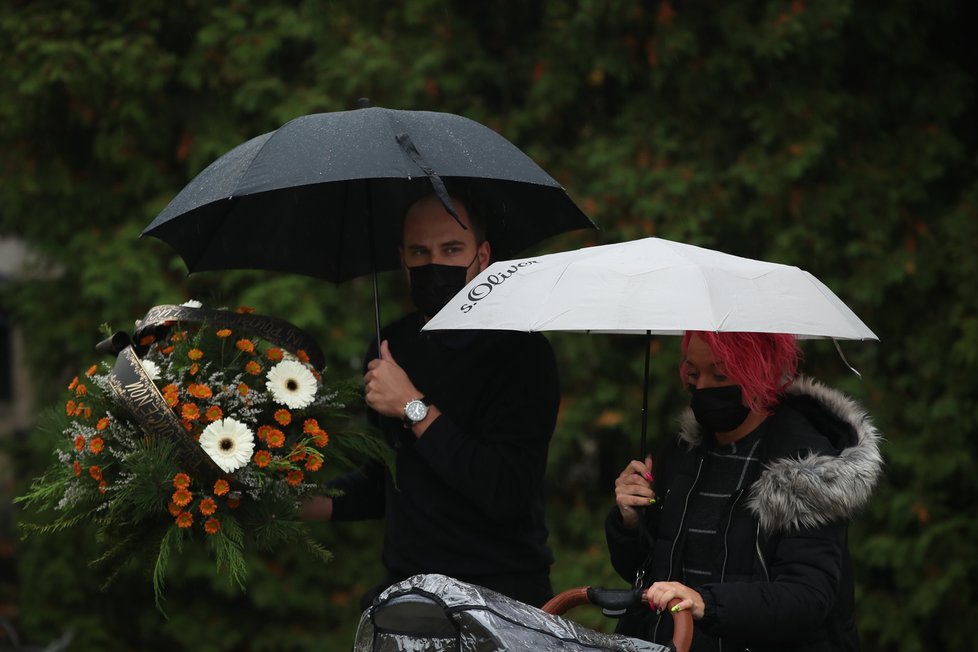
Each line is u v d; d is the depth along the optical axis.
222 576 10.20
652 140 9.91
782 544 4.04
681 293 3.87
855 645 4.30
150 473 4.25
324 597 10.49
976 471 9.43
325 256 5.90
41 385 11.12
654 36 9.76
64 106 10.52
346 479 5.66
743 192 10.07
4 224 11.12
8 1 10.30
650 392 9.88
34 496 4.65
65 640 9.48
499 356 5.00
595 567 9.82
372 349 5.49
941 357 9.65
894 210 9.70
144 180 10.42
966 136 10.30
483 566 5.00
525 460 4.88
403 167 4.55
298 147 4.68
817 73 9.78
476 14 10.60
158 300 10.25
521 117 10.23
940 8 9.75
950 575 9.24
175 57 10.25
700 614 3.76
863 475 4.00
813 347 9.85
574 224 5.68
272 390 4.57
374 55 9.89
